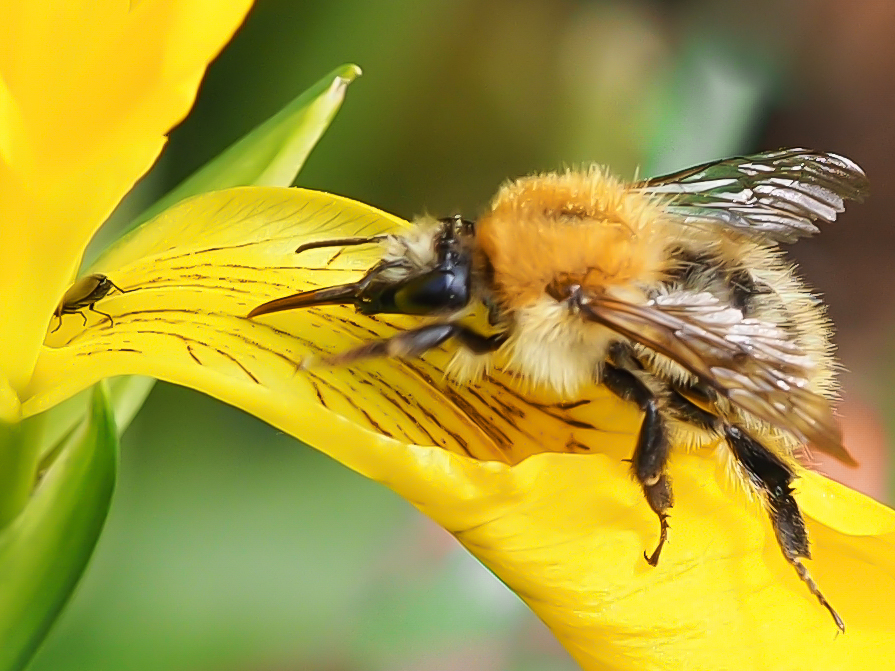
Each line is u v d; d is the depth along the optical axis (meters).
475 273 0.09
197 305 0.09
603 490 0.09
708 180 0.10
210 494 0.11
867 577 0.09
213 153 0.12
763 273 0.09
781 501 0.09
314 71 0.12
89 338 0.09
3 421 0.09
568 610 0.09
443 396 0.09
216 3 0.08
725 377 0.09
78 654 0.11
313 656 0.11
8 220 0.09
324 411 0.09
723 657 0.09
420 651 0.12
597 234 0.09
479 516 0.09
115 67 0.09
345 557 0.12
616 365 0.09
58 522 0.09
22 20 0.08
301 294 0.09
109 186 0.09
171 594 0.11
